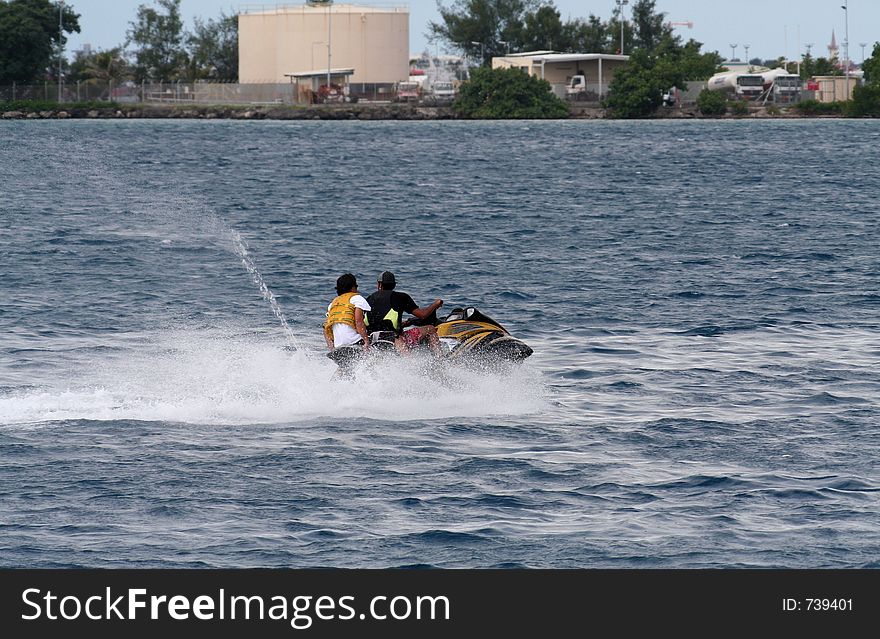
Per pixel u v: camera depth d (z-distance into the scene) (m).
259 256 122.25
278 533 43.62
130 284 103.25
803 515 45.16
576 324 85.81
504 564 41.25
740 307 92.50
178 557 41.72
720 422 58.50
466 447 54.22
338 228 149.50
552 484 48.84
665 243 133.75
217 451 52.97
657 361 73.19
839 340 79.69
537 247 130.38
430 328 65.12
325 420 58.62
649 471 50.56
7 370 68.94
